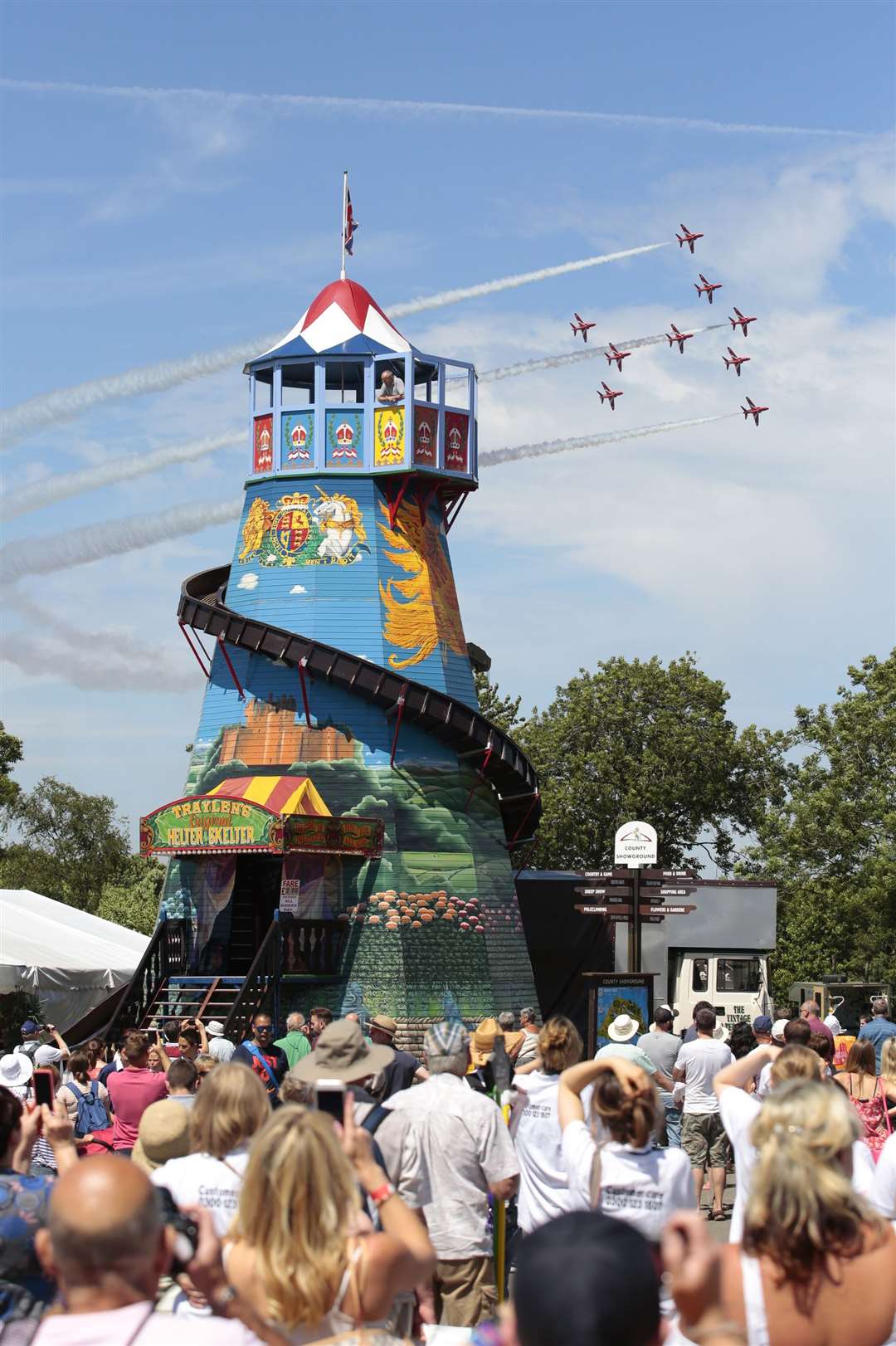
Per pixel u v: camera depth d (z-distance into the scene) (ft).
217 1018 150.41
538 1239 18.74
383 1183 28.43
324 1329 26.45
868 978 270.87
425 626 173.58
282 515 174.81
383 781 165.17
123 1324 22.48
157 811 155.33
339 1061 43.01
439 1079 44.60
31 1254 30.96
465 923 164.55
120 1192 22.72
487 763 169.68
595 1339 17.80
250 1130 35.35
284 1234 25.93
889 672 265.95
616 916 124.26
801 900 260.21
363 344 176.45
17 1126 33.06
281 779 162.40
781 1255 26.71
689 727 314.14
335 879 159.84
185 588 174.40
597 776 313.94
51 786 380.58
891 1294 26.71
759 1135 29.60
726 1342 20.52
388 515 174.50
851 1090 63.57
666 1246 20.97
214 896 162.30
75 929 157.38
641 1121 35.81
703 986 189.47
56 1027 139.64
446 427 176.65
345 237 186.19
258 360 177.58
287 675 168.96
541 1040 46.11
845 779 259.60
